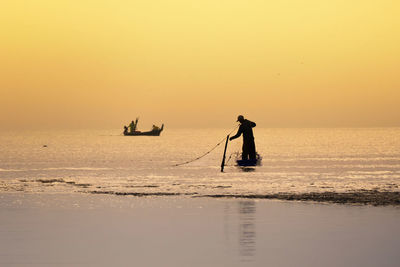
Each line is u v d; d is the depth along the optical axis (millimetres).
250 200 39906
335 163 86188
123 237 27391
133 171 69688
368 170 70688
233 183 52781
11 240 26781
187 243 26203
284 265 22438
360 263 22641
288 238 26953
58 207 36781
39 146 194125
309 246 25375
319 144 197875
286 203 38156
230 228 29438
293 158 102000
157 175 62844
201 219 32000
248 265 22469
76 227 29859
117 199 40812
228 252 24484
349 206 36531
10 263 22812
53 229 29281
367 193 43562
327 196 41625
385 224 30109
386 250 24578
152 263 22891
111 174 65250
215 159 91250
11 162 94312
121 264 22734
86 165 84688
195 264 22688
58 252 24500
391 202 38219
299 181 54719
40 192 45719
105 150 154500
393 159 98750
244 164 72062
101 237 27453
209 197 41781
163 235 27891
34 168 78062
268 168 72688
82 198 41438
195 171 67500
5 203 38656
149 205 37594
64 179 58531
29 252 24531
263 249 24938
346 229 28875
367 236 27219
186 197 41844
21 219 32156
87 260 23281
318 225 29984
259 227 29594
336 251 24484
